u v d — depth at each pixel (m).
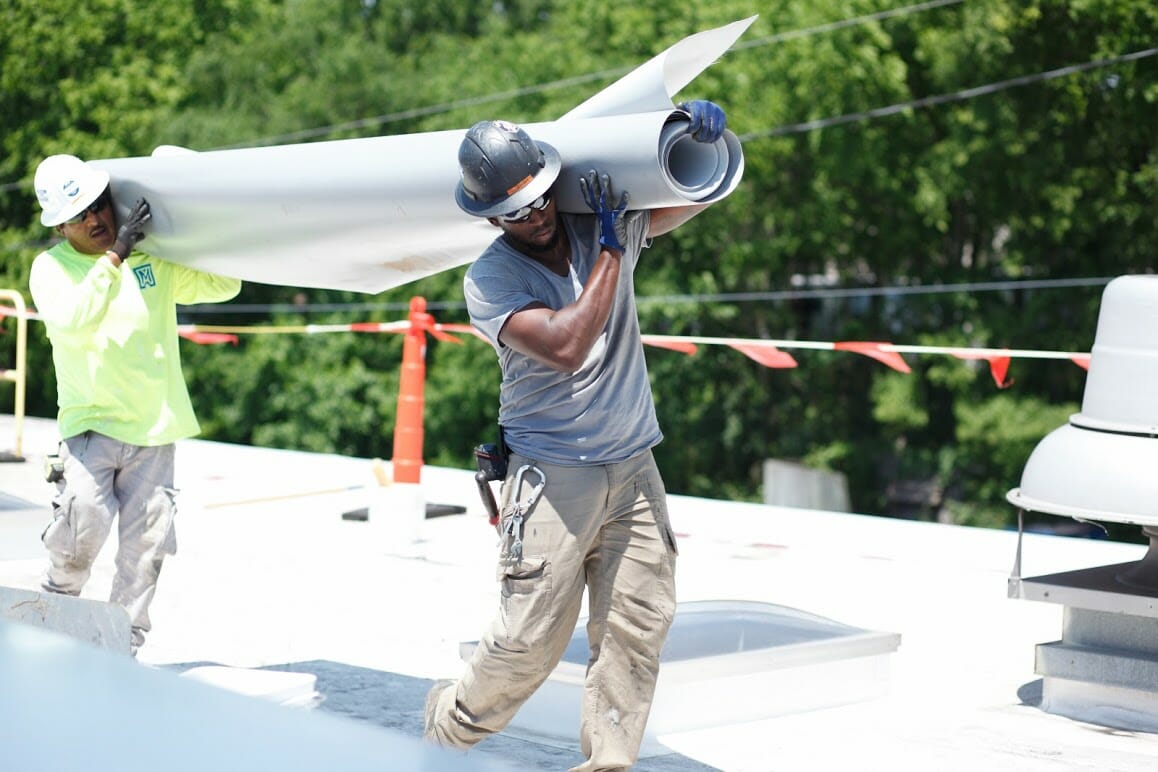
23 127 83.12
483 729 9.11
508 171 8.20
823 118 64.62
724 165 8.69
